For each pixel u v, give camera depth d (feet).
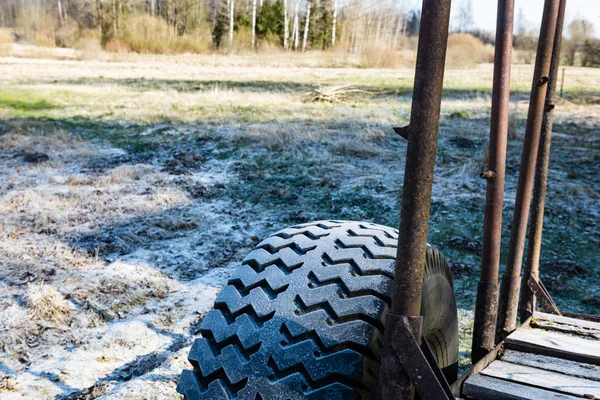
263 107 46.65
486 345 7.48
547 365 7.08
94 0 165.89
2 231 22.66
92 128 39.83
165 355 14.19
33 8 193.16
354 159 32.55
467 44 127.03
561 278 19.42
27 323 15.93
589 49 129.29
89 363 14.20
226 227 23.99
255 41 157.99
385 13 218.18
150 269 19.92
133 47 129.08
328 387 5.42
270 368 5.66
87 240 22.11
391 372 4.88
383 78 74.90
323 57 120.78
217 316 6.34
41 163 31.63
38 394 12.86
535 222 9.51
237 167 31.07
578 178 29.12
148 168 30.94
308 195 27.40
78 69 82.94
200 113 43.57
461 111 44.45
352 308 5.85
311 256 6.56
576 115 46.52
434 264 7.14
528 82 72.33
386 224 24.22
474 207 25.07
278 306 6.05
